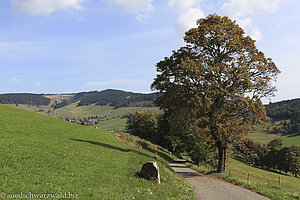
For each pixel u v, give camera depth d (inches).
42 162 648.4
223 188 891.4
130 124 4830.2
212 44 1332.4
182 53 1413.6
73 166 689.6
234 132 1267.2
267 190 848.3
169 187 746.2
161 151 2409.0
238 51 1243.8
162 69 1476.4
